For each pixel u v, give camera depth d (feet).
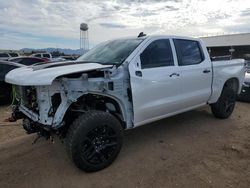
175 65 14.74
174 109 15.12
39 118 11.27
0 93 25.54
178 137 15.71
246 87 25.98
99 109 12.89
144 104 13.09
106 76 11.74
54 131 11.24
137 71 12.68
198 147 14.20
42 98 10.96
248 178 10.98
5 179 11.23
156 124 18.19
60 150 13.94
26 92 12.14
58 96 11.06
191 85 15.69
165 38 14.64
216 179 10.93
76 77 11.23
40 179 11.15
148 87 13.10
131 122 12.96
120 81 12.16
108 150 11.82
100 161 11.61
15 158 13.24
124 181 10.87
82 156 10.89
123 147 14.23
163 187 10.41
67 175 11.41
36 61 42.34
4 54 81.92
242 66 20.47
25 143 15.11
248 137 15.79
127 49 13.46
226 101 19.17
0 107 25.54
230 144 14.61
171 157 12.98
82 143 10.81
